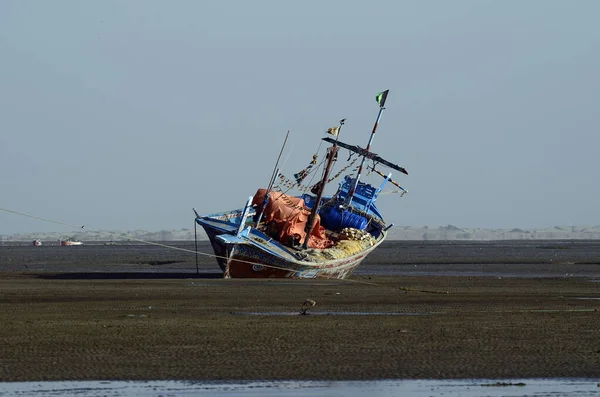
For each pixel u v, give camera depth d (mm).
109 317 152500
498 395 94062
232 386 97750
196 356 113688
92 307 169875
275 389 96500
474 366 108375
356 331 135250
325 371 105188
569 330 137375
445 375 103500
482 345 122750
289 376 102625
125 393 94375
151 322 145125
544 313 161875
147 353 115688
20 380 100125
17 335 129875
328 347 120438
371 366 108125
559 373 104688
